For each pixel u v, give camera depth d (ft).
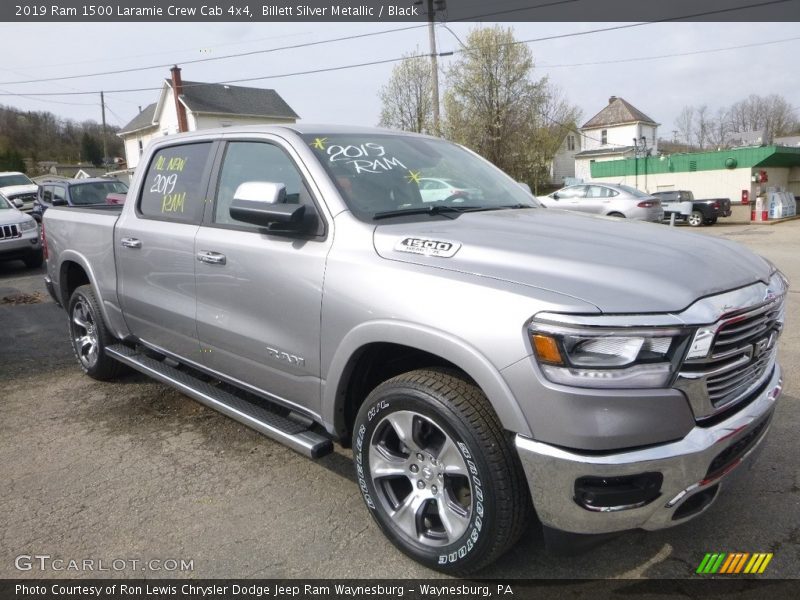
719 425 7.61
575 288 7.39
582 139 190.90
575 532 7.48
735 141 116.37
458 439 7.98
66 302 17.57
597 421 7.01
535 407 7.24
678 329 7.07
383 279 8.71
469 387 8.11
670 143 236.22
